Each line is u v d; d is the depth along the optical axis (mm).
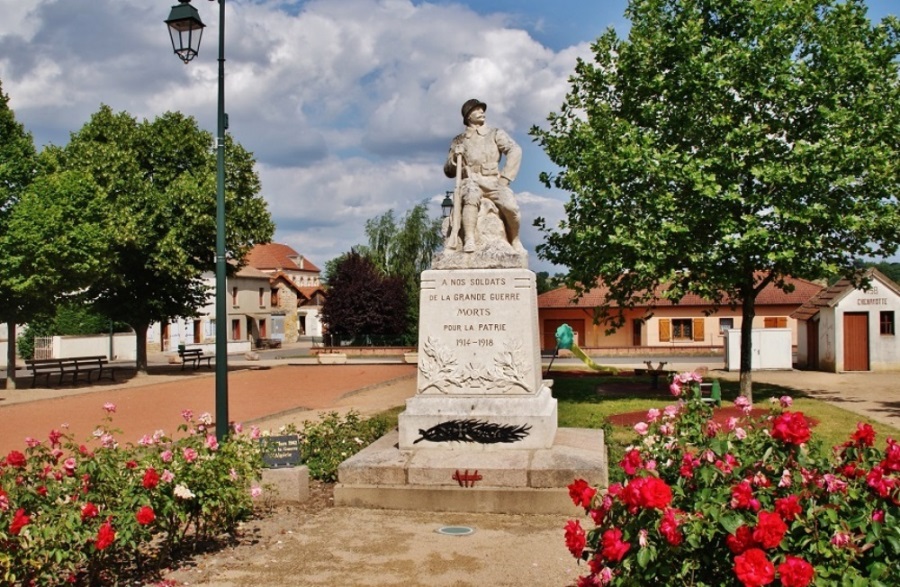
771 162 17781
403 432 9727
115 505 6449
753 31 19031
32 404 22438
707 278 18828
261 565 6871
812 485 4578
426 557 7066
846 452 5102
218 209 12945
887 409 18641
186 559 7043
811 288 47531
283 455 9445
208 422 8102
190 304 34750
